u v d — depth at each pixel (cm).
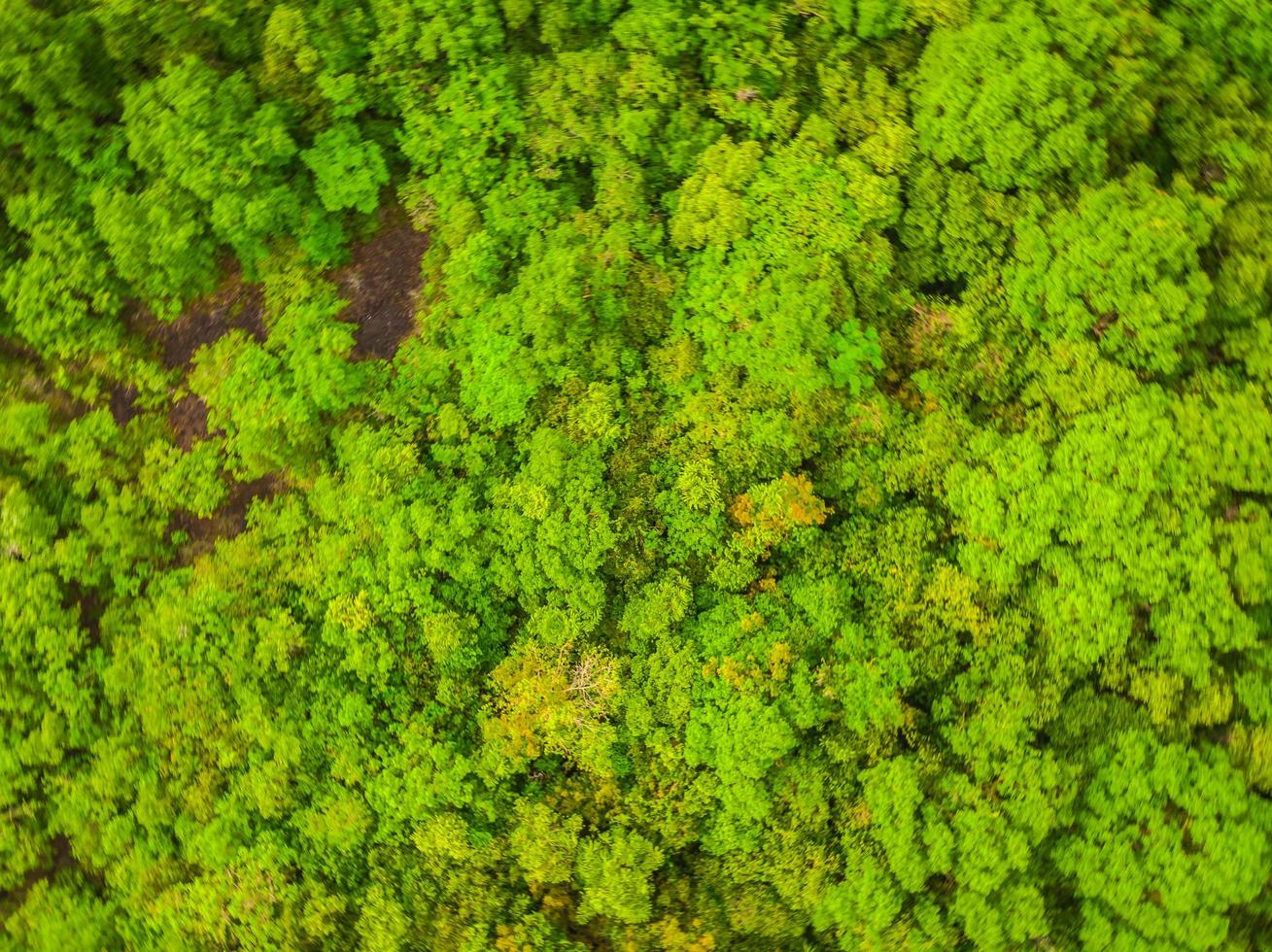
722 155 1888
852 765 1789
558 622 1833
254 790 1872
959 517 1812
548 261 1886
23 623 1895
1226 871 1638
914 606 1800
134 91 1906
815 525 1828
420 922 1816
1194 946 1644
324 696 1900
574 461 1880
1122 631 1723
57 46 1861
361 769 1870
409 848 1864
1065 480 1752
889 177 1855
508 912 1811
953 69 1834
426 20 1933
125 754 1897
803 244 1852
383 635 1892
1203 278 1747
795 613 1825
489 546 1880
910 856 1725
